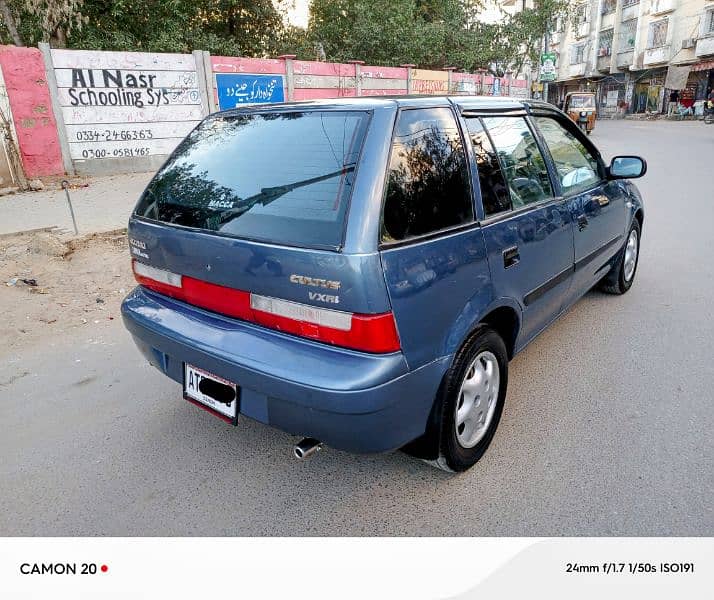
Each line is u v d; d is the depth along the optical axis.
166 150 12.08
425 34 23.06
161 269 2.62
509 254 2.62
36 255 5.76
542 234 2.94
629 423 2.96
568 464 2.64
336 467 2.70
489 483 2.54
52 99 10.36
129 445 2.90
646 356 3.71
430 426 2.33
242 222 2.28
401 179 2.14
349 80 16.23
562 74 48.19
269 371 2.07
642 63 38.16
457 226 2.35
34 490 2.57
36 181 9.83
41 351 4.03
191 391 2.51
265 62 13.62
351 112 2.31
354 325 1.95
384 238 2.00
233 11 19.20
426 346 2.14
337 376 1.96
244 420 3.13
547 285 3.08
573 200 3.39
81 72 10.63
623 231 4.36
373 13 21.83
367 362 1.97
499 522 2.31
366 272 1.92
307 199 2.15
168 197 2.69
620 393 3.26
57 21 12.93
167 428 3.05
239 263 2.20
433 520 2.34
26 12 13.70
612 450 2.74
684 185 10.40
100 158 11.23
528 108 3.22
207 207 2.46
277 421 2.16
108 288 5.23
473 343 2.42
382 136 2.14
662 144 17.83
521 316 2.84
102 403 3.32
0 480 2.64
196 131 2.98
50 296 4.97
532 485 2.51
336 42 23.05
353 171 2.08
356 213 1.98
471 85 23.20
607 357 3.71
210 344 2.29
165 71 11.72
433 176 2.29
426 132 2.34
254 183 2.38
